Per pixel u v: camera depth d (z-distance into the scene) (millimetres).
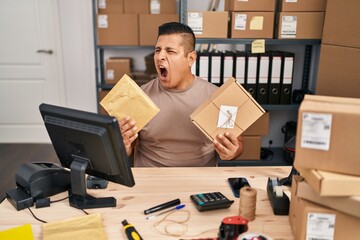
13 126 3549
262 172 1402
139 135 1653
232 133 1275
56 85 3432
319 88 2109
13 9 3242
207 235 973
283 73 2416
